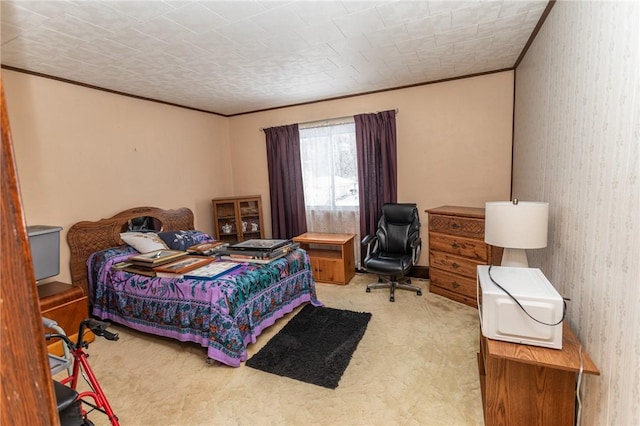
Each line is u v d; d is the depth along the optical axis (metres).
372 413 1.73
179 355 2.38
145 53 2.42
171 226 3.85
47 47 2.22
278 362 2.24
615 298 1.11
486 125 3.41
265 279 2.59
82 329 1.44
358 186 4.04
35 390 0.45
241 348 2.23
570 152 1.59
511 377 1.43
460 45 2.57
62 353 2.35
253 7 1.85
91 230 3.05
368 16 2.03
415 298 3.32
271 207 4.62
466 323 2.72
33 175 2.68
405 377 2.03
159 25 2.01
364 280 3.99
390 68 3.07
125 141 3.43
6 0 1.64
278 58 2.67
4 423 0.44
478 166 3.50
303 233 4.39
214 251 3.07
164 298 2.46
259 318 2.50
